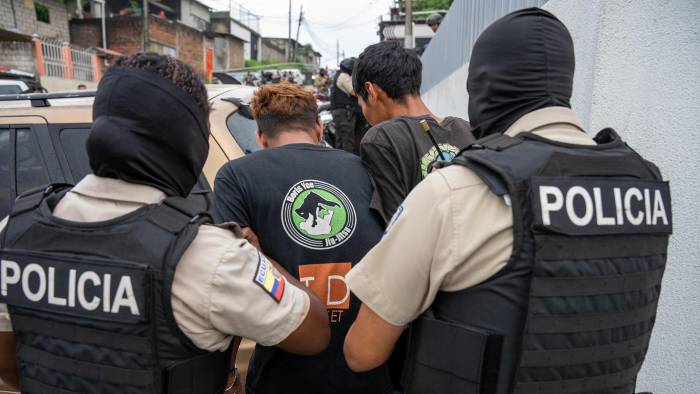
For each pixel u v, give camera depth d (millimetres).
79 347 1019
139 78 1039
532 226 930
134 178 1069
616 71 1891
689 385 1548
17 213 1108
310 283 1452
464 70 5852
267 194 1483
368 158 1647
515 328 964
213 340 1056
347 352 1195
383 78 1930
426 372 1063
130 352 983
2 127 2184
